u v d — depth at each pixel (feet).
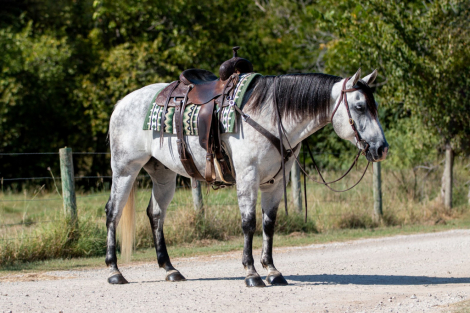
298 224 38.75
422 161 55.31
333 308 16.85
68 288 20.74
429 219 45.34
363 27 50.01
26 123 71.72
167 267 22.93
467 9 47.73
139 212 34.83
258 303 17.56
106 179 78.13
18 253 27.99
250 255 20.54
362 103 19.17
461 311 15.94
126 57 68.90
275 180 20.75
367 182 49.47
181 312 16.46
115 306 17.40
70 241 30.04
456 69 46.80
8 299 18.60
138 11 73.41
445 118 47.14
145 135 22.65
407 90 47.98
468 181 52.65
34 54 67.56
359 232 38.96
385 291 19.52
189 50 70.69
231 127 20.01
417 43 48.37
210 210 36.65
